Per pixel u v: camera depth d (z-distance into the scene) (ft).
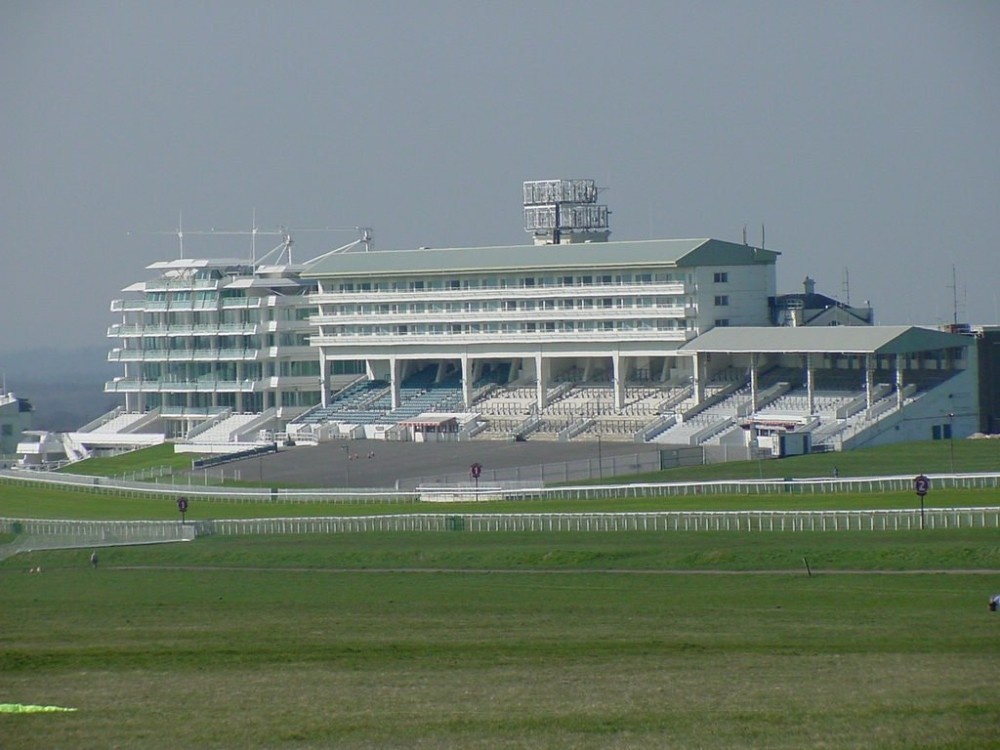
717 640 573.33
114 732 446.19
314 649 580.71
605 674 509.35
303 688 501.15
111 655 580.30
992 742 411.13
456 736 428.15
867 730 423.23
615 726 433.89
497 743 419.95
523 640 588.50
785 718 437.58
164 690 506.07
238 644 601.21
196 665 552.41
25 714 472.85
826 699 458.50
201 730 444.14
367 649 577.02
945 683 476.13
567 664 530.68
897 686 473.26
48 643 621.31
